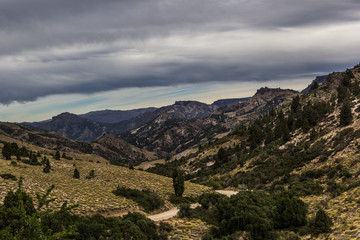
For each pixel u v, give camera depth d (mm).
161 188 62969
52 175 61562
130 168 89938
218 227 34688
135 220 33000
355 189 35875
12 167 60094
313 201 39906
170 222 37750
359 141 55906
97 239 24281
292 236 27250
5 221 20484
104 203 43750
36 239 13117
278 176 65000
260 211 34438
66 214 26250
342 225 25734
